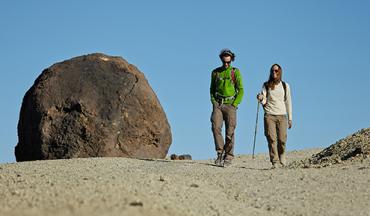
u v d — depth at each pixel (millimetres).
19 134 18719
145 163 14789
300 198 11016
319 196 11125
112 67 18734
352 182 12000
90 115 17781
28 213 7898
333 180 12195
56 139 17766
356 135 17047
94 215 7859
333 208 10438
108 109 17906
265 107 15281
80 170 13172
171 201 9797
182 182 11570
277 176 12641
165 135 18859
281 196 11133
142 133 18203
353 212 10203
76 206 8375
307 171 13164
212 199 10586
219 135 14883
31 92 18641
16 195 9602
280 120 15242
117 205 8617
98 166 14055
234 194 11273
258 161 18562
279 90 15219
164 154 19000
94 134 17625
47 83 18438
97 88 18203
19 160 18719
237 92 15023
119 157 16562
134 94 18234
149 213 8539
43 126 17922
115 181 10750
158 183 11086
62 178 11414
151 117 18391
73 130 17688
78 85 18250
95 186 10055
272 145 15266
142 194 9727
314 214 10125
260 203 10742
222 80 14945
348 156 15453
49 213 7879
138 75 18766
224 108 14883
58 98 18141
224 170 13633
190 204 9930
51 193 9477
